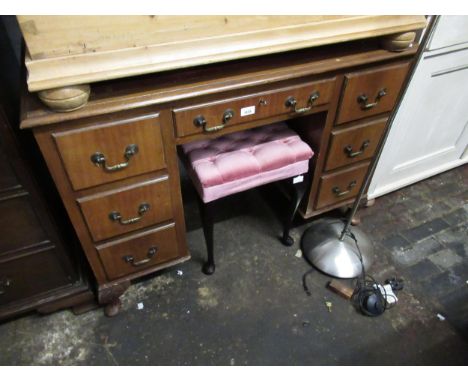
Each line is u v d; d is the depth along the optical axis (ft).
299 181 3.69
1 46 2.84
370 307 3.77
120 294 3.65
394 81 3.37
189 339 3.58
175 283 4.07
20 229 2.83
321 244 4.32
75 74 2.14
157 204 3.09
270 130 3.71
